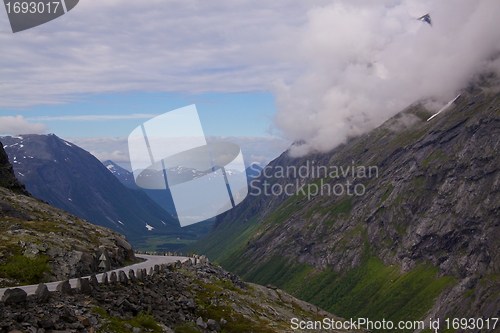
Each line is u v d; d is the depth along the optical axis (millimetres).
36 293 20734
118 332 21562
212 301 39969
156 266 38875
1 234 39812
